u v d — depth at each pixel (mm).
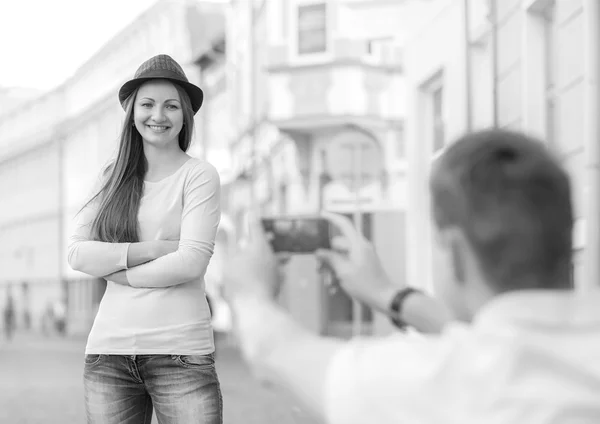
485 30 9656
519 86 8656
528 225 1139
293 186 21766
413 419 1145
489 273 1166
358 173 16891
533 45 8398
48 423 9625
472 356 1141
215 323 25531
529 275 1154
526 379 1115
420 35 11914
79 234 3352
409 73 12461
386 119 20594
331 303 18094
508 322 1142
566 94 7766
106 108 48219
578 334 1132
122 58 45312
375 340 1242
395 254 18469
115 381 3271
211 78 33812
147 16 40438
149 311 3250
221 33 32844
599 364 1108
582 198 7023
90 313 49812
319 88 21250
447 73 10859
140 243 3252
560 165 1166
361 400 1177
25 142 58281
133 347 3240
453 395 1132
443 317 1689
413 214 12266
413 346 1197
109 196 3324
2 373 18234
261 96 25391
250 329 1306
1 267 62188
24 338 43625
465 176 1165
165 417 3270
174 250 3285
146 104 3324
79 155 52844
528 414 1103
